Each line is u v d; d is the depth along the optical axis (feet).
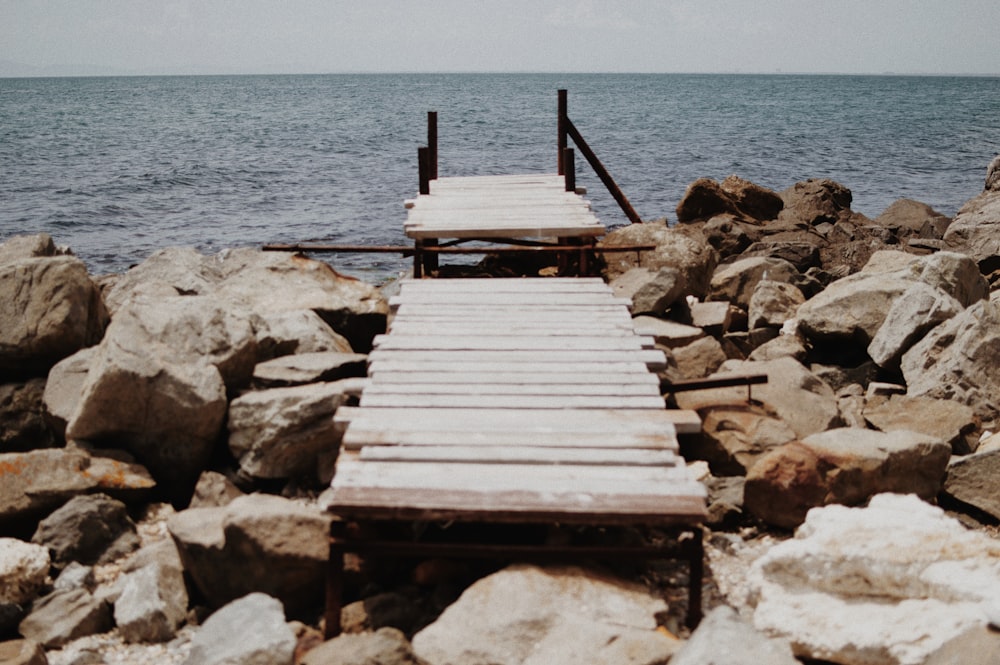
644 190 109.70
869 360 35.47
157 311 27.86
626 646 16.02
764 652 14.76
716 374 29.30
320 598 19.89
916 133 217.36
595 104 384.68
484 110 323.57
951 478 24.18
